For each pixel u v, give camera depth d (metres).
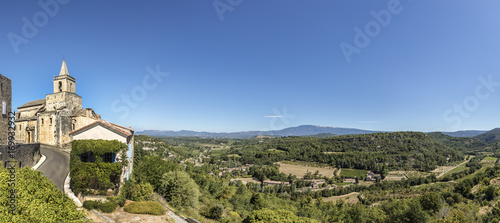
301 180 176.62
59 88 56.28
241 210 56.88
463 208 79.62
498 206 80.69
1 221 10.45
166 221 24.91
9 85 36.38
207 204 48.09
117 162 27.22
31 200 13.12
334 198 145.12
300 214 81.88
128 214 24.59
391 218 74.62
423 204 84.25
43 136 49.53
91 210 22.70
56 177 29.45
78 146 26.14
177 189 36.16
